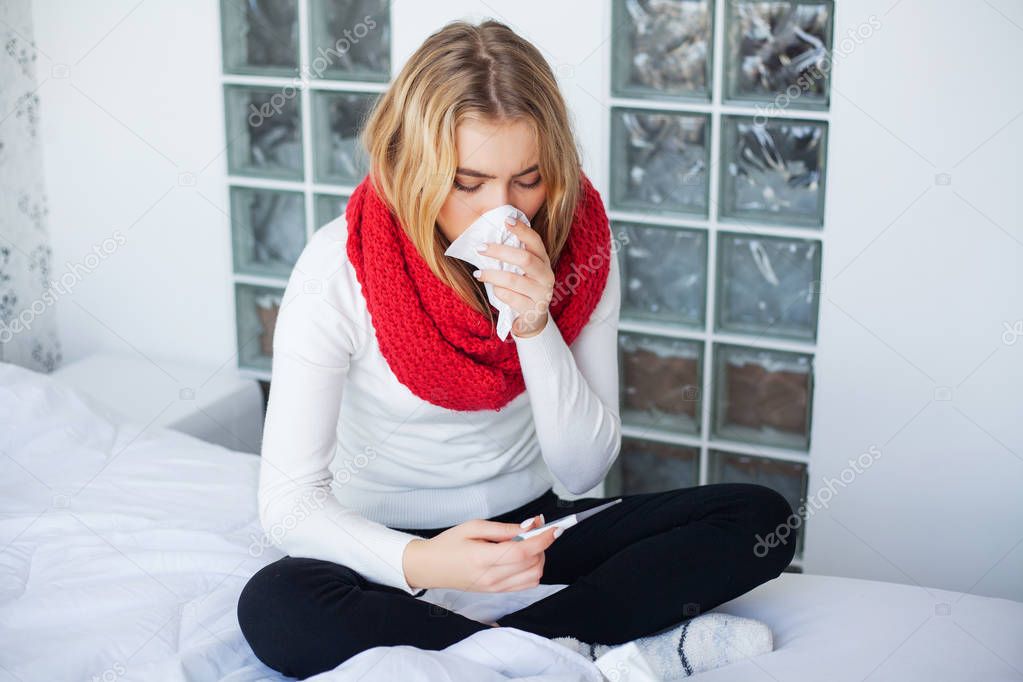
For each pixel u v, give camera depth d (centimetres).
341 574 124
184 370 238
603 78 198
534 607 125
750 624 128
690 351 210
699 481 215
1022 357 184
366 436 140
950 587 200
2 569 144
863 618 135
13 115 229
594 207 143
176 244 236
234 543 151
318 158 222
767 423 209
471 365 133
